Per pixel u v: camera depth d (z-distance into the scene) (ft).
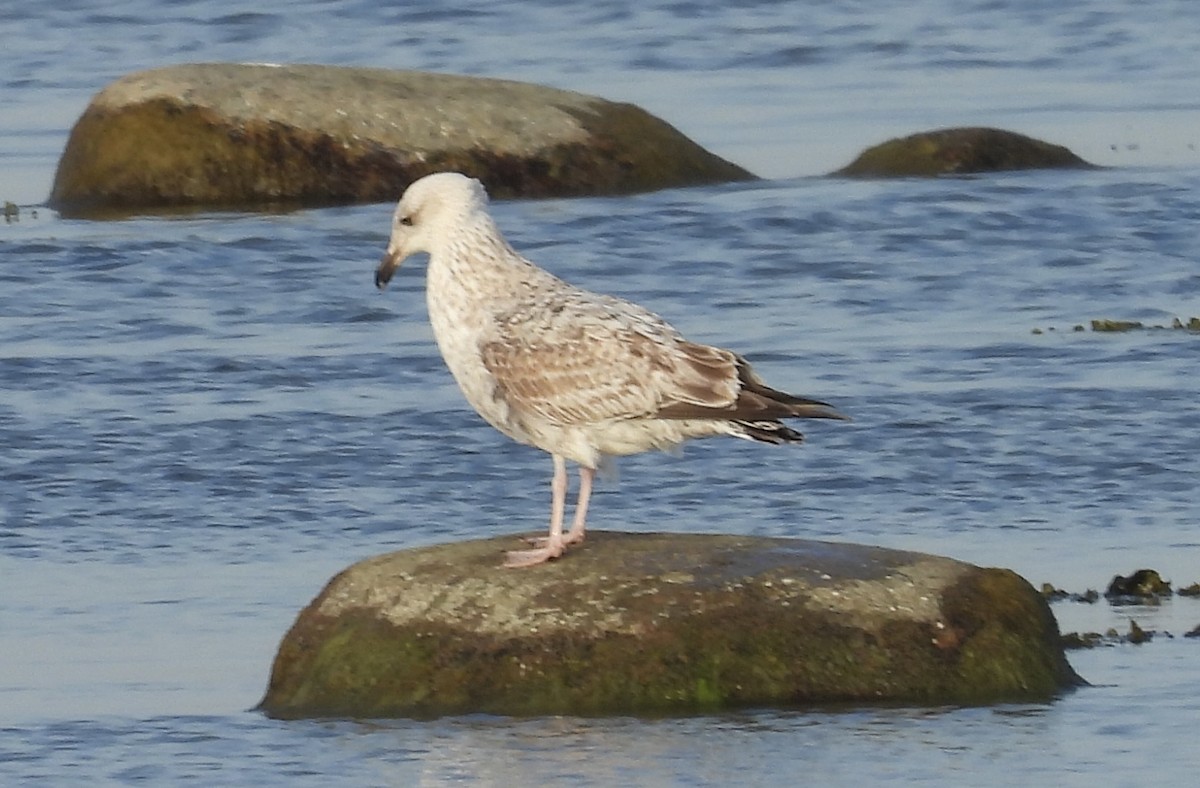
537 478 55.72
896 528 51.72
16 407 60.34
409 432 58.75
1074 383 61.26
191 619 46.68
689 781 37.60
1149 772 37.83
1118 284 71.51
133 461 56.49
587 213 80.02
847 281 72.23
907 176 84.84
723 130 91.86
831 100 96.32
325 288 71.67
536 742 39.58
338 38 105.81
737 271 73.36
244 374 63.26
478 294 44.14
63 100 95.81
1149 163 86.17
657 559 42.68
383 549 50.88
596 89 97.60
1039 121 92.43
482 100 85.61
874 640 41.45
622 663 41.09
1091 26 107.24
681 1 111.04
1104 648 44.34
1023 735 39.52
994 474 55.11
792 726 39.96
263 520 52.90
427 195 44.50
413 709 41.42
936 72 100.42
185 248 75.92
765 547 43.14
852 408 59.62
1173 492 53.83
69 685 43.39
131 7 110.42
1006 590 42.47
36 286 71.82
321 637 42.88
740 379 42.45
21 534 51.93
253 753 39.91
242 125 84.12
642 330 42.91
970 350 64.54
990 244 76.02
